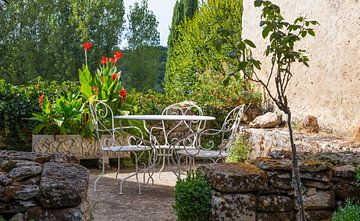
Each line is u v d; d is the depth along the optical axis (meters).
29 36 26.11
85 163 7.63
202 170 3.97
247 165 3.89
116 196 5.41
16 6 25.69
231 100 8.24
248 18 9.20
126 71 29.36
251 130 7.00
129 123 7.41
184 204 3.73
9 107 7.14
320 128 6.70
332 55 6.45
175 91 10.37
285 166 3.64
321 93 6.72
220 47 2.75
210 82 8.95
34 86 7.61
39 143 7.05
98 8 27.81
